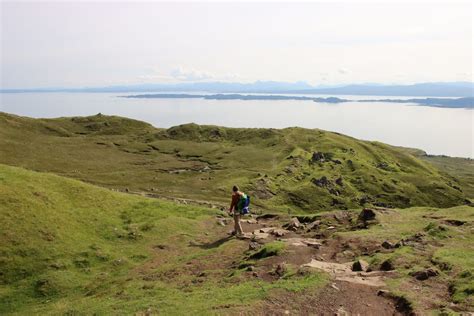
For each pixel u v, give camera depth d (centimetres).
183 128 19425
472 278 1862
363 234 2811
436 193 16288
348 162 16938
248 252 2659
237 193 3234
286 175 14100
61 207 3328
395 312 1675
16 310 2295
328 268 2133
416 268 2059
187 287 2130
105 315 1805
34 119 17912
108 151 14950
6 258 2650
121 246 3095
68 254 2827
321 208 12419
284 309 1648
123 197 4044
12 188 3241
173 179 11862
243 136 19050
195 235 3428
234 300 1755
